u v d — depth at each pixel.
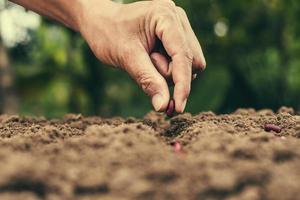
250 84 2.11
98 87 2.13
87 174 0.39
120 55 0.65
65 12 0.73
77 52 2.13
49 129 0.57
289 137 0.55
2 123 0.72
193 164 0.40
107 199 0.36
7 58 1.78
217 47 2.11
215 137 0.47
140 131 0.50
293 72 2.30
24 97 2.08
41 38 2.20
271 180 0.39
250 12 2.09
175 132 0.63
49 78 2.09
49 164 0.41
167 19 0.62
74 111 2.17
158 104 0.61
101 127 0.52
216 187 0.37
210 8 2.08
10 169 0.37
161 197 0.37
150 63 0.63
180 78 0.61
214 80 1.99
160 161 0.41
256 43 2.14
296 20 2.03
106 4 0.68
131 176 0.38
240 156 0.43
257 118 0.68
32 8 0.76
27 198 0.36
